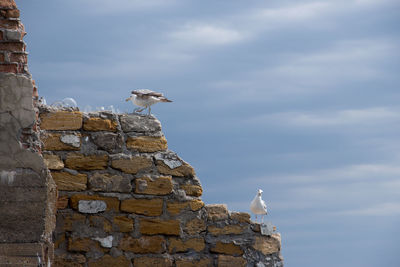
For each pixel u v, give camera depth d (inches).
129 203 591.5
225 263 603.5
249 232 613.9
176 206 600.4
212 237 605.9
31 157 448.8
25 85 455.8
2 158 446.3
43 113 586.6
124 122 604.4
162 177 600.4
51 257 456.1
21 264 436.8
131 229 588.7
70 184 582.9
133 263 585.3
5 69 463.5
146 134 607.2
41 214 444.1
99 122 597.0
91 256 578.9
